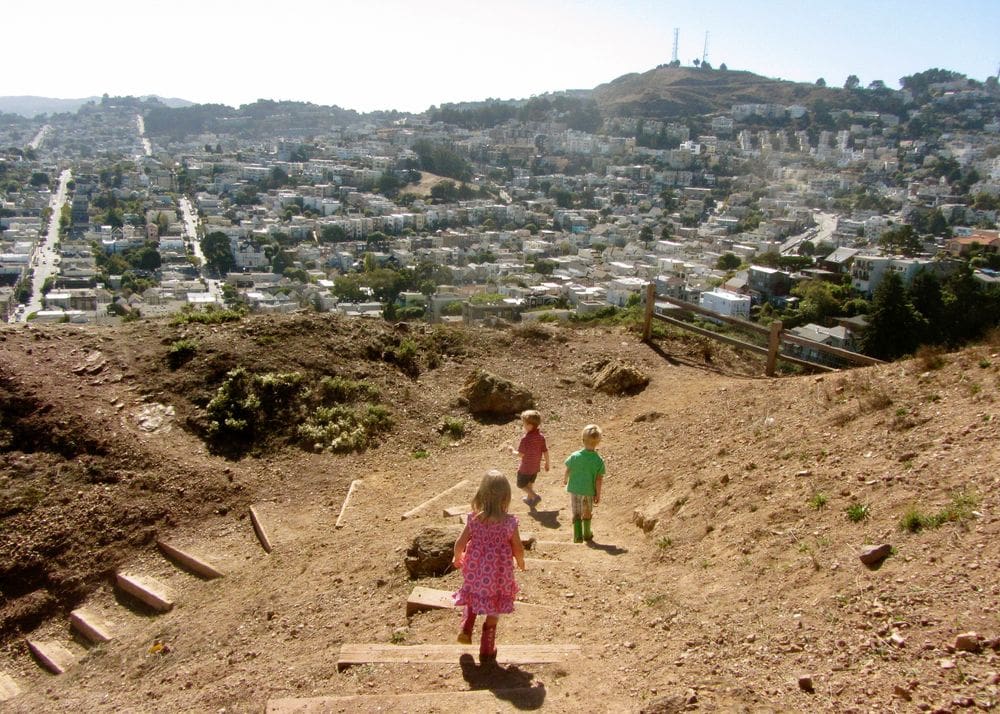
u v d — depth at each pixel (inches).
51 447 340.8
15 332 402.9
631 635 175.0
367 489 341.7
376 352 461.1
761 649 151.9
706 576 194.5
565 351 505.0
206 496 330.3
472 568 167.5
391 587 234.5
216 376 404.5
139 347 418.6
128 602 280.2
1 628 269.1
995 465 189.2
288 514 326.0
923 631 140.7
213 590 271.9
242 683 191.0
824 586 167.9
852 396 285.9
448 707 145.7
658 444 341.7
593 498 253.6
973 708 119.0
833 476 220.4
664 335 534.6
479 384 428.8
